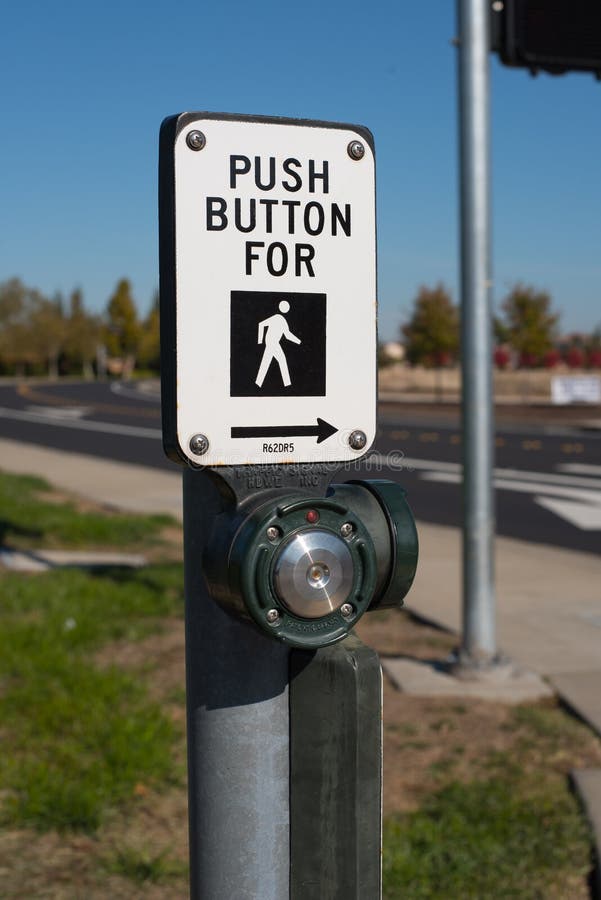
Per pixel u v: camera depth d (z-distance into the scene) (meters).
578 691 5.08
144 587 7.30
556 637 6.25
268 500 1.42
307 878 1.51
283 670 1.51
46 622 6.17
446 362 49.72
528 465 17.75
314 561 1.37
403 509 1.55
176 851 3.55
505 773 4.16
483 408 5.16
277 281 1.49
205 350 1.46
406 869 3.35
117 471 17.03
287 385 1.50
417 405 36.81
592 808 3.76
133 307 106.38
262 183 1.48
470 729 4.66
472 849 3.50
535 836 3.60
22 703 4.77
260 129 1.48
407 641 6.18
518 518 11.95
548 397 42.41
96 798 3.79
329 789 1.49
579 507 12.77
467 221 4.93
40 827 3.66
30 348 100.88
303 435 1.51
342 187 1.53
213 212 1.46
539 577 8.34
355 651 1.50
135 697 4.89
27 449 21.91
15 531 10.09
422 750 4.41
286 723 1.52
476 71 4.87
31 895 3.23
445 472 16.73
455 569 8.61
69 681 5.03
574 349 58.44
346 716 1.48
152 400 47.12
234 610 1.40
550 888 3.30
